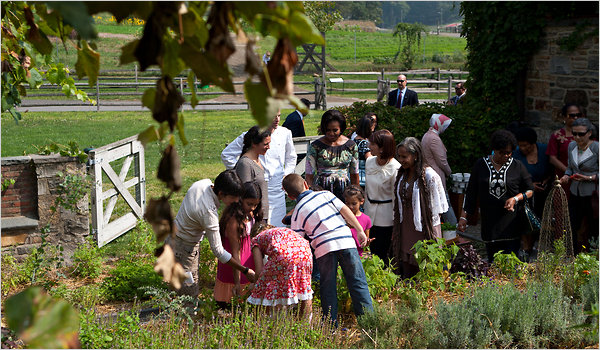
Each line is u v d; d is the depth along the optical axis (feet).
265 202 20.44
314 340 15.48
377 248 21.25
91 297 18.88
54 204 22.43
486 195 20.53
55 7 3.19
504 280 20.36
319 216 16.44
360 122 23.79
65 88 16.78
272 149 22.03
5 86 14.19
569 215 21.27
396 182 19.95
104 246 25.54
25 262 21.50
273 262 16.02
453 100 49.73
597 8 28.63
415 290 18.21
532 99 31.81
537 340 16.05
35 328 3.13
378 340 15.46
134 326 15.08
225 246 17.34
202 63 4.02
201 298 18.74
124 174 27.25
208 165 43.42
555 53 30.30
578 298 18.71
